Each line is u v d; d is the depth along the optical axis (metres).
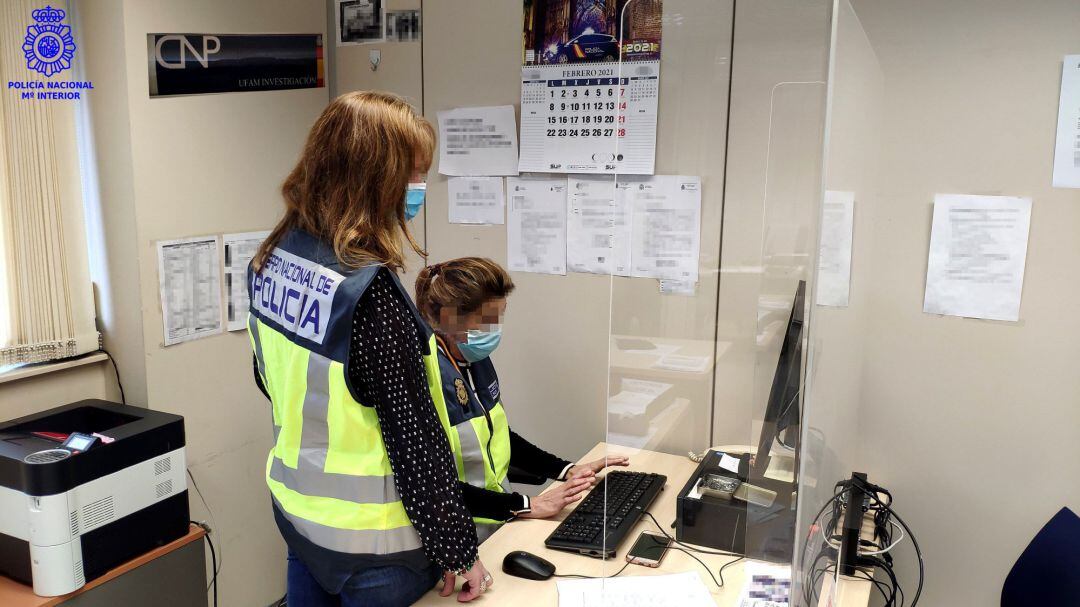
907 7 1.87
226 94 2.46
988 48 1.82
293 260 1.42
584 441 2.58
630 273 1.36
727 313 1.33
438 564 1.39
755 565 1.30
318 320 1.34
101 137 2.25
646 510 1.41
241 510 2.65
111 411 2.12
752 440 1.33
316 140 1.38
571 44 2.36
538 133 2.46
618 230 1.35
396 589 1.45
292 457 1.44
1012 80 1.81
